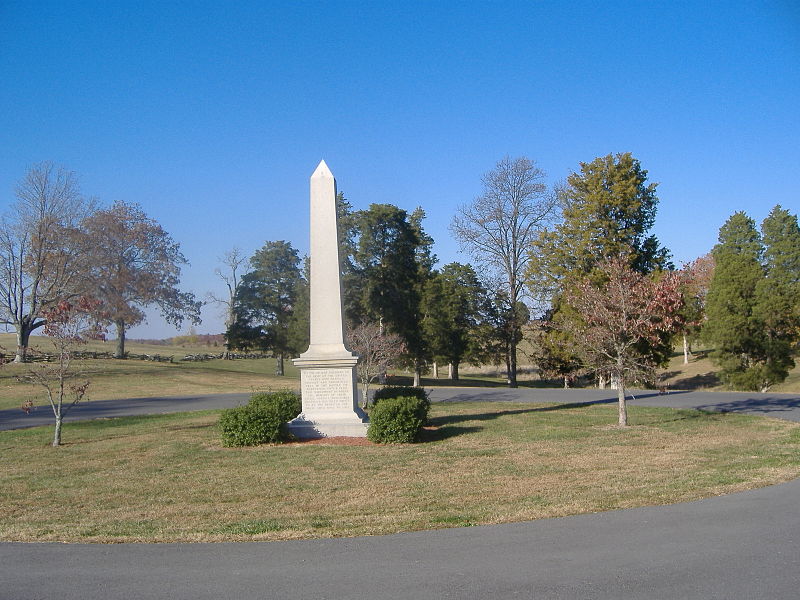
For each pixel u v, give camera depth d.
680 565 6.48
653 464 12.35
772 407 22.73
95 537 7.98
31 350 17.59
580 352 20.66
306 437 15.91
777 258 49.81
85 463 13.77
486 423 18.97
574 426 18.17
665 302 17.53
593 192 38.91
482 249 44.72
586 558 6.77
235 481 11.44
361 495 10.18
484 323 54.41
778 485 10.27
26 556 7.25
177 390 36.31
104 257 48.09
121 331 55.66
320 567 6.68
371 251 49.12
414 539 7.66
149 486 11.21
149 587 6.18
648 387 36.12
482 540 7.55
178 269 56.47
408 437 15.20
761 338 39.00
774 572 6.22
